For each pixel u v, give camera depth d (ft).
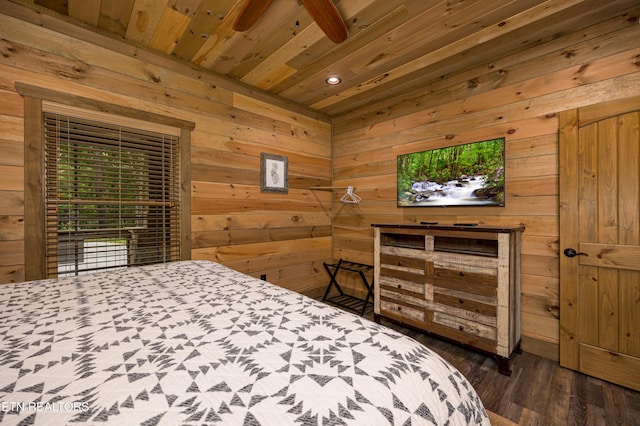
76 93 6.76
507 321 6.60
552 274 7.25
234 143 9.61
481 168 8.39
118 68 7.35
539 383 6.31
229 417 1.78
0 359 2.39
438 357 2.78
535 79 7.55
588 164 6.57
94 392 1.98
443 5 6.17
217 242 9.19
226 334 2.93
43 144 6.34
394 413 1.98
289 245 11.28
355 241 12.10
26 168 6.14
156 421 1.73
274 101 10.76
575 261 6.76
